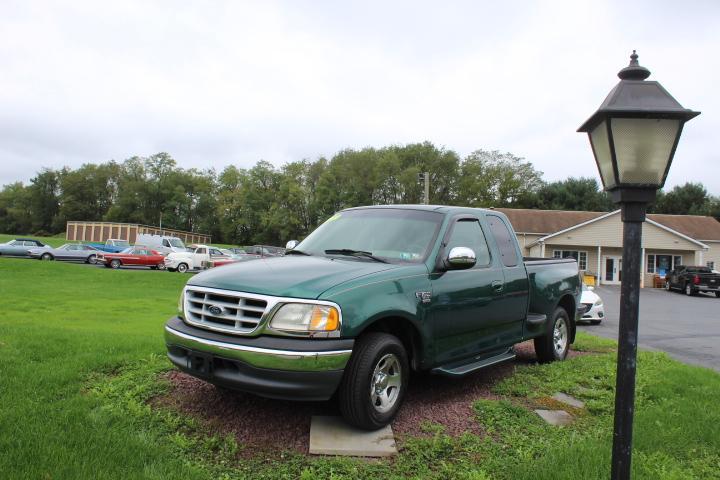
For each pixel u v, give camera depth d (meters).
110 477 3.00
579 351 8.16
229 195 103.12
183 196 106.56
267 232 94.44
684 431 4.34
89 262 39.03
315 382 3.68
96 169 120.06
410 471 3.50
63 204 117.56
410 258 4.74
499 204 80.62
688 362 9.30
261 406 4.49
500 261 5.73
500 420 4.52
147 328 10.56
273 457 3.60
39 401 4.19
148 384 4.88
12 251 37.84
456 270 4.98
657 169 2.72
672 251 41.78
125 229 84.69
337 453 3.68
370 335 4.09
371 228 5.25
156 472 3.14
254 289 3.90
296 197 90.06
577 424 4.55
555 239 41.72
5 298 17.58
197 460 3.47
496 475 3.48
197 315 4.16
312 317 3.73
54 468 3.05
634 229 2.77
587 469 3.42
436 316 4.62
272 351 3.64
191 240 98.38
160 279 28.58
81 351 5.99
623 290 2.77
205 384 5.01
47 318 12.24
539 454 3.86
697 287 32.50
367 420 3.94
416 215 5.26
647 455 3.88
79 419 3.83
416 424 4.34
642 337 13.02
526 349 7.88
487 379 5.91
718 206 67.62
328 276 4.06
